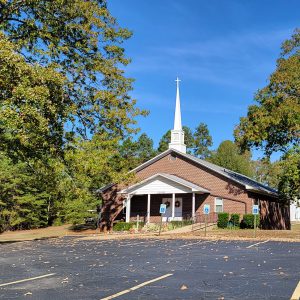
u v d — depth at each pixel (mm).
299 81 35000
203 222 36562
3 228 48062
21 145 23375
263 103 36625
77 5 23781
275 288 8484
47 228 47844
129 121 26734
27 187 46188
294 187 36500
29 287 9102
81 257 15414
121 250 17922
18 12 23000
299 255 14594
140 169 42281
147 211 39500
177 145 44844
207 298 7609
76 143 25000
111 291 8445
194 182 39031
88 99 25547
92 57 25594
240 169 73438
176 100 45844
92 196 45656
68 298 7832
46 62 23797
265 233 27484
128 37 26281
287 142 36938
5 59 18016
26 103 18547
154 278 10000
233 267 11688
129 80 26953
